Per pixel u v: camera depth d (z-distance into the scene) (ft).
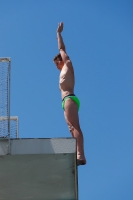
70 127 52.49
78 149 50.60
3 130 49.80
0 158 48.37
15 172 49.42
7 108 51.06
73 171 49.16
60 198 51.88
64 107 53.67
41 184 50.49
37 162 48.67
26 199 52.37
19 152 48.32
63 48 57.21
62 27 58.29
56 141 48.44
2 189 50.96
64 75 55.11
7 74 52.21
